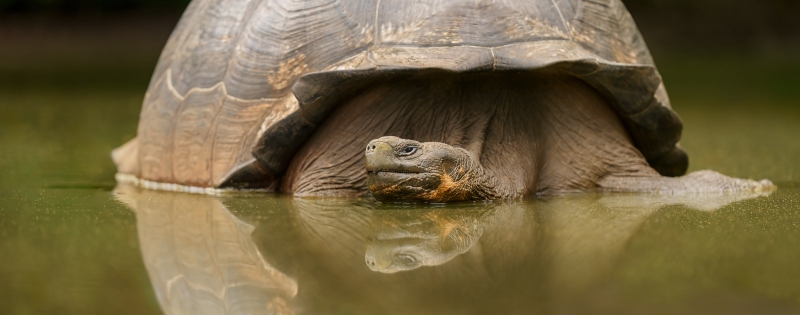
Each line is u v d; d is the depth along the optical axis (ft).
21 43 113.39
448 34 23.49
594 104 25.75
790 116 51.93
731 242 18.12
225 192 26.13
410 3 24.32
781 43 100.99
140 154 31.07
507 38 23.54
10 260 16.90
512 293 14.10
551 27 24.35
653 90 25.05
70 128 48.19
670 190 25.85
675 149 28.60
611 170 26.30
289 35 25.29
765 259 16.44
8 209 23.38
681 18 109.19
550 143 25.62
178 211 23.06
